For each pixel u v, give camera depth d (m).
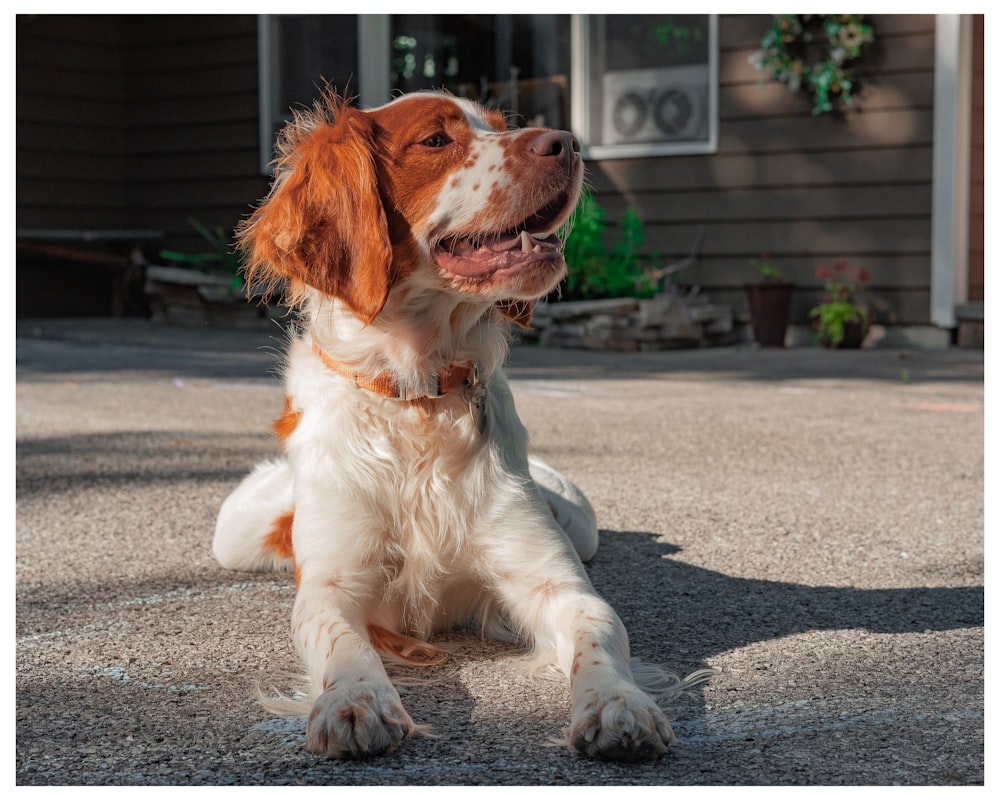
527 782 1.92
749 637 2.76
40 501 4.43
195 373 8.71
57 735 2.16
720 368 9.26
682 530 3.97
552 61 12.02
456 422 2.75
